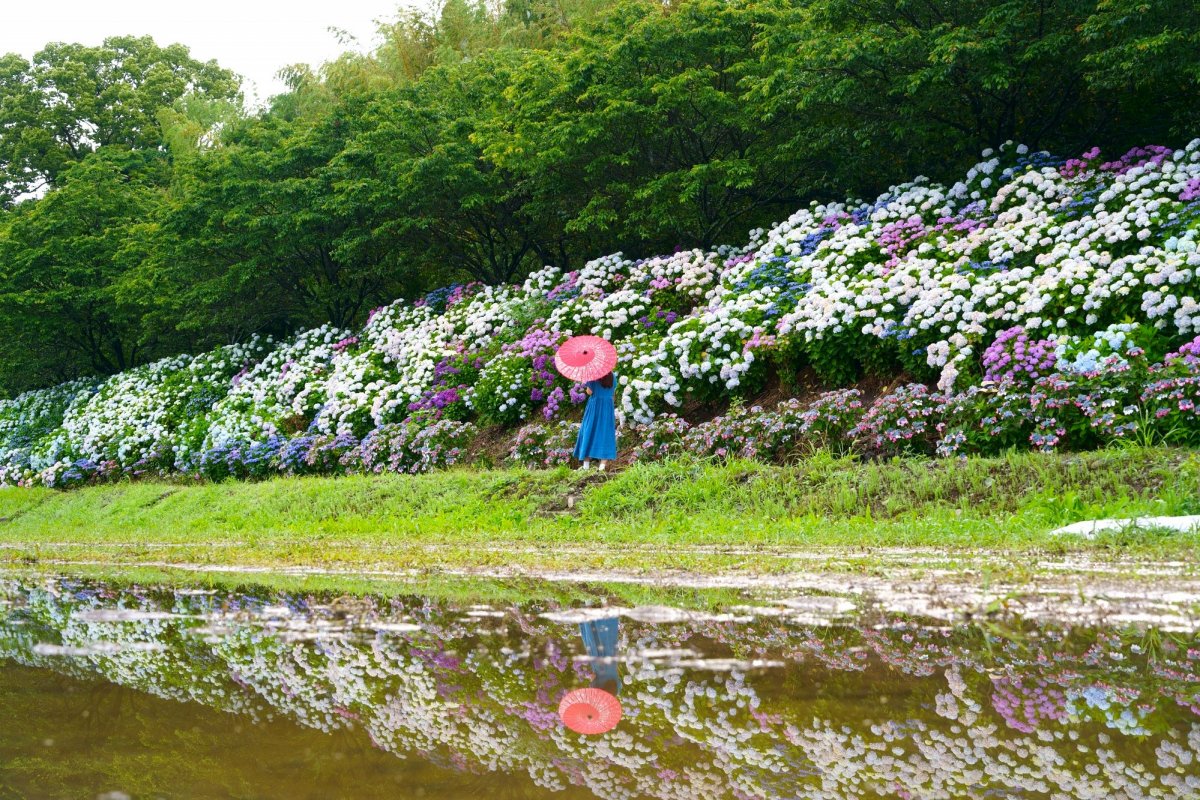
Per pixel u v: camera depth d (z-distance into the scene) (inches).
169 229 1041.5
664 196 750.5
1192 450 336.2
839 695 130.8
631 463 520.7
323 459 745.0
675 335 587.5
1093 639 157.5
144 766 109.0
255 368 974.4
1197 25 513.0
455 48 1249.4
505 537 392.5
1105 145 684.1
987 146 682.8
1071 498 307.1
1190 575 208.1
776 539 317.4
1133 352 385.1
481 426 691.4
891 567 243.4
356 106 1075.9
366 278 1043.3
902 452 429.7
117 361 1401.3
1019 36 592.4
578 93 786.2
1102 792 93.3
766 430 471.2
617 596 228.4
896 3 629.6
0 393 1644.9
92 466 984.3
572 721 125.2
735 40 756.6
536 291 784.9
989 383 415.8
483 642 178.9
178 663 169.3
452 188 883.4
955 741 110.3
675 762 107.0
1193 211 459.2
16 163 1920.5
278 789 99.8
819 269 582.2
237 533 516.7
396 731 123.3
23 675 161.6
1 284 1256.8
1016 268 487.5
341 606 230.8
